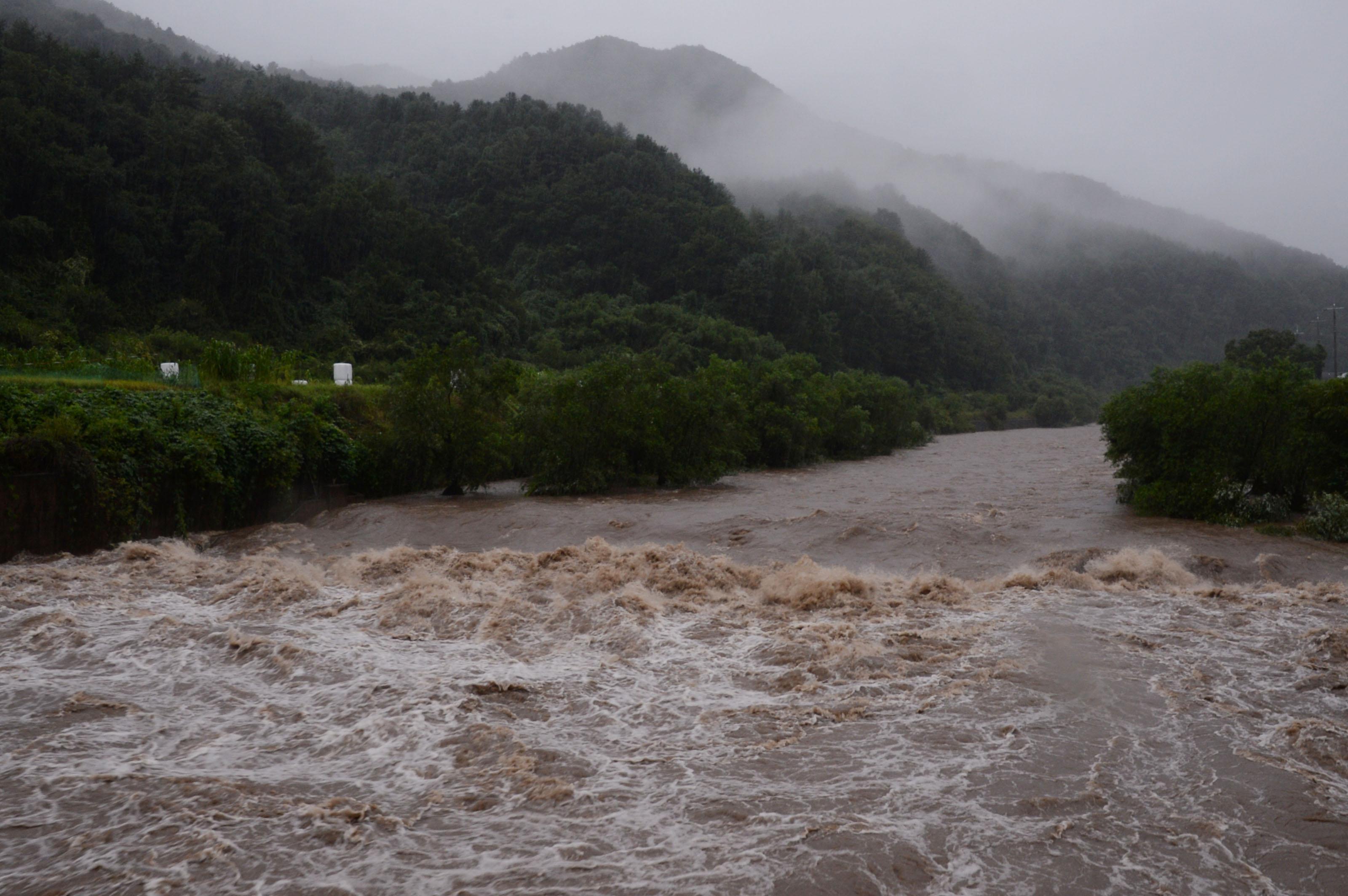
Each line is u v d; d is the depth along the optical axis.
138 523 15.05
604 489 23.50
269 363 22.77
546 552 13.32
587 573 12.30
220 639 9.30
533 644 9.46
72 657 8.83
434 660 8.84
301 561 14.06
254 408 19.70
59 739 6.80
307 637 9.48
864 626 10.04
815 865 4.95
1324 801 5.74
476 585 11.72
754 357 75.06
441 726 7.04
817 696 7.79
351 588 11.93
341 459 20.80
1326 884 4.78
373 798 5.84
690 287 95.00
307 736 6.91
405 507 19.39
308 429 19.81
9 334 37.56
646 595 11.24
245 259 53.97
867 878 4.81
